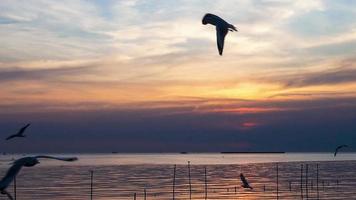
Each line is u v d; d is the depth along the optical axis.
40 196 119.94
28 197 117.19
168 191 135.50
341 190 138.00
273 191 135.12
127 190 138.75
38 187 147.75
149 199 113.62
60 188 144.38
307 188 136.75
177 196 121.12
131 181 177.38
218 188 145.88
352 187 148.50
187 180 182.62
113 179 188.00
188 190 138.75
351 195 122.88
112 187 149.12
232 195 123.62
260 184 161.25
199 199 113.69
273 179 187.00
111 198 115.88
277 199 113.00
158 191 135.50
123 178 194.75
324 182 168.75
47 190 137.25
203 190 138.62
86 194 125.94
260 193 129.12
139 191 135.50
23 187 147.75
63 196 120.38
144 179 189.38
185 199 113.62
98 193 129.00
